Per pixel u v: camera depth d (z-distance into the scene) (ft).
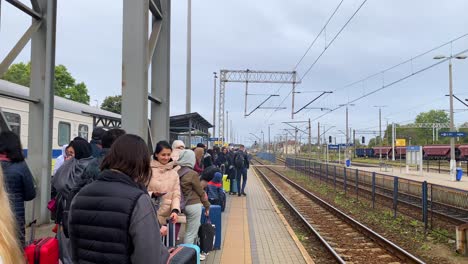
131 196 8.91
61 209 14.88
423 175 115.24
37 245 12.16
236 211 45.88
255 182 92.68
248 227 36.50
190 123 59.21
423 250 32.19
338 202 62.28
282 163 215.51
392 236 37.76
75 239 9.23
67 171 15.25
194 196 21.34
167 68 28.04
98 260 8.86
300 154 336.49
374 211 53.16
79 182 13.93
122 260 8.75
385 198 60.34
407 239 36.37
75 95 166.61
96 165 13.89
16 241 4.98
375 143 354.33
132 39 21.77
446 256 30.50
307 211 53.47
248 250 27.76
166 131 27.84
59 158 24.73
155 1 26.86
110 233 8.73
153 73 27.99
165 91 27.89
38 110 29.43
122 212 8.73
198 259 13.20
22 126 36.19
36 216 28.96
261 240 32.19
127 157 9.36
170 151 17.88
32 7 29.12
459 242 30.91
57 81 161.68
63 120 43.39
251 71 116.98
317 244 33.71
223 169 60.23
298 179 109.81
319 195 73.00
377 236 34.35
